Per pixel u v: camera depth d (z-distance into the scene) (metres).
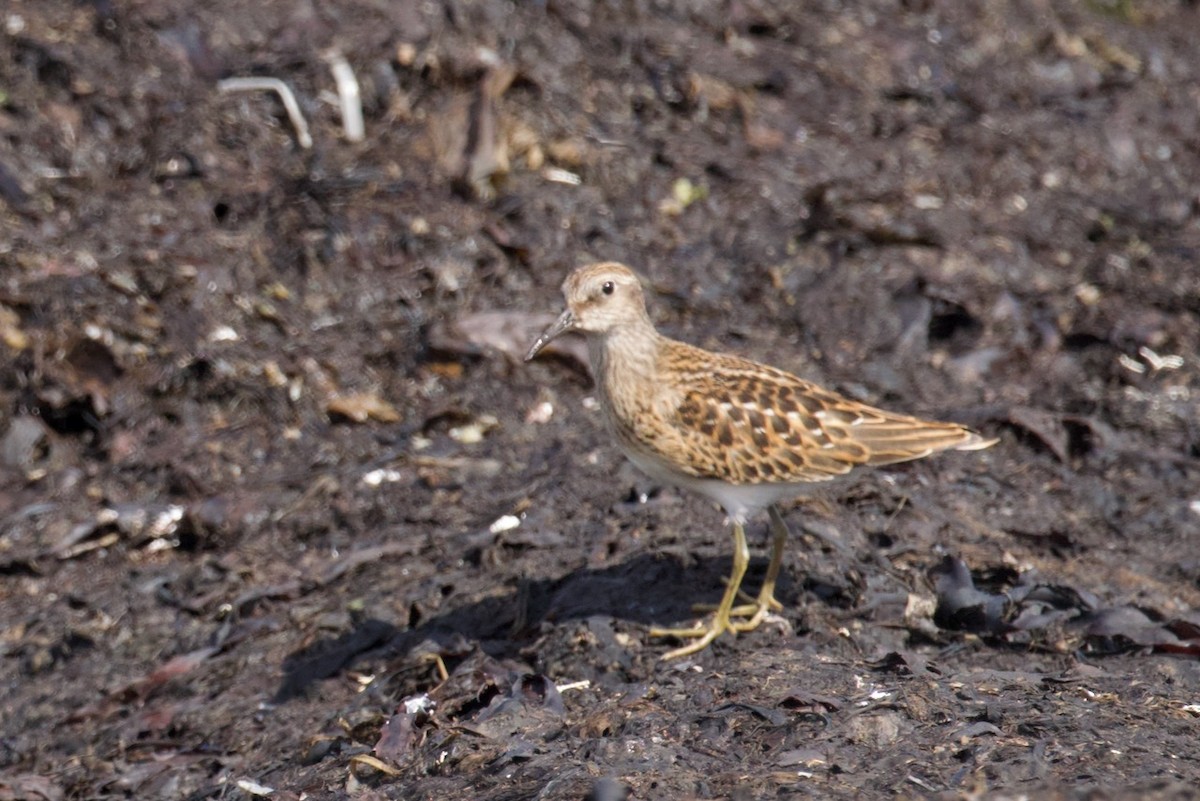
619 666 9.22
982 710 7.94
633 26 17.16
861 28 18.22
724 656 9.20
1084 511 11.57
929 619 9.64
